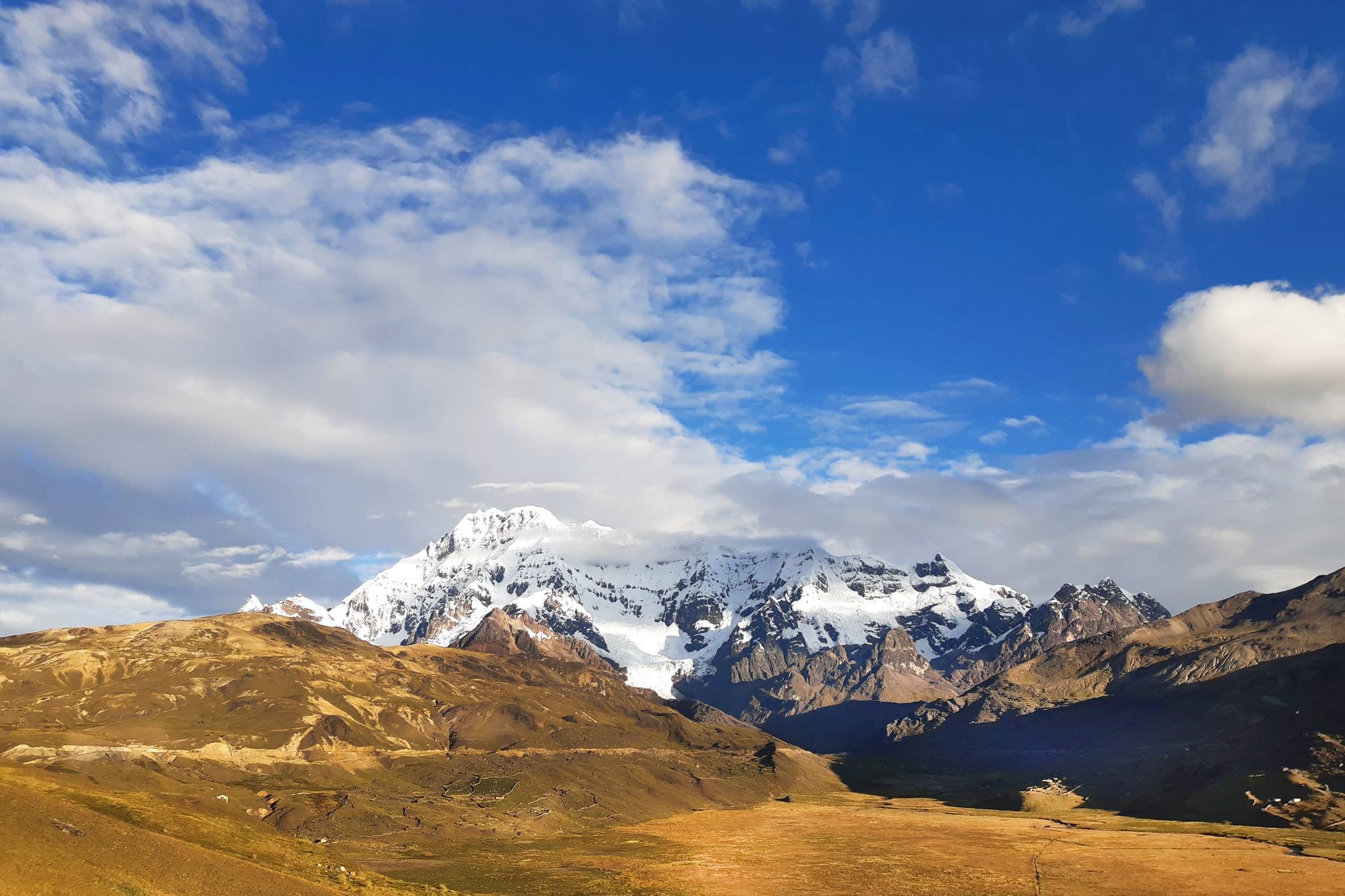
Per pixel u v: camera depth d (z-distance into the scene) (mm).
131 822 154500
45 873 111625
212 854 146500
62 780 171875
